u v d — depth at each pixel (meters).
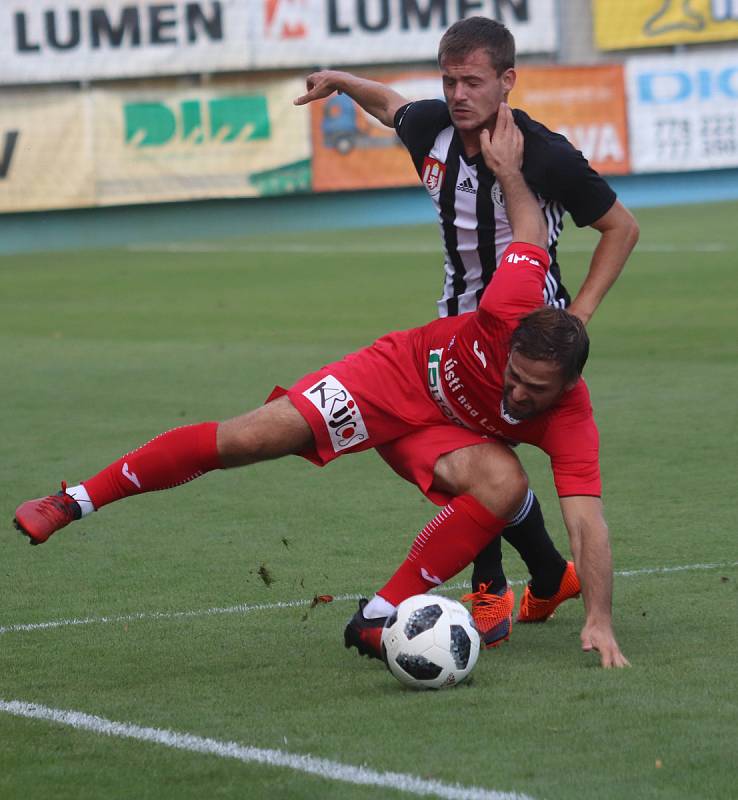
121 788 9.77
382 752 10.27
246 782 9.77
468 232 14.08
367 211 80.44
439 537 12.58
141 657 13.20
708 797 9.29
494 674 12.34
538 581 14.17
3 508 20.42
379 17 76.81
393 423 13.14
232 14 75.44
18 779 10.00
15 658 13.25
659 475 21.20
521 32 78.00
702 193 82.81
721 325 37.47
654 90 79.75
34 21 73.56
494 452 12.79
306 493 20.95
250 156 76.56
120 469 12.95
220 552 17.59
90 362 35.09
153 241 77.38
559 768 9.85
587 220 13.60
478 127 13.62
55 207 74.94
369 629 12.53
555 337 11.81
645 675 12.03
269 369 33.09
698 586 15.20
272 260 61.44
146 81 75.19
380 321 41.16
